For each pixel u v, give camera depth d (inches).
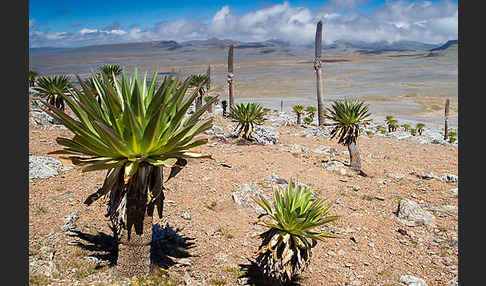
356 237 337.4
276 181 454.0
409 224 371.9
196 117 222.1
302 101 3213.6
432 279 271.0
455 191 478.6
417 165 646.5
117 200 218.5
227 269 261.1
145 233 222.5
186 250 282.8
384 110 2753.4
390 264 295.3
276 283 239.8
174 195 380.8
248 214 366.9
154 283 219.0
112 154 199.8
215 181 434.3
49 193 332.5
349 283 261.3
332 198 431.2
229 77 1041.5
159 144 205.5
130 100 207.2
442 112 2596.0
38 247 237.6
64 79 708.7
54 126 643.5
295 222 232.4
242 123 683.4
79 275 216.5
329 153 679.1
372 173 569.3
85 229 284.0
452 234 347.6
